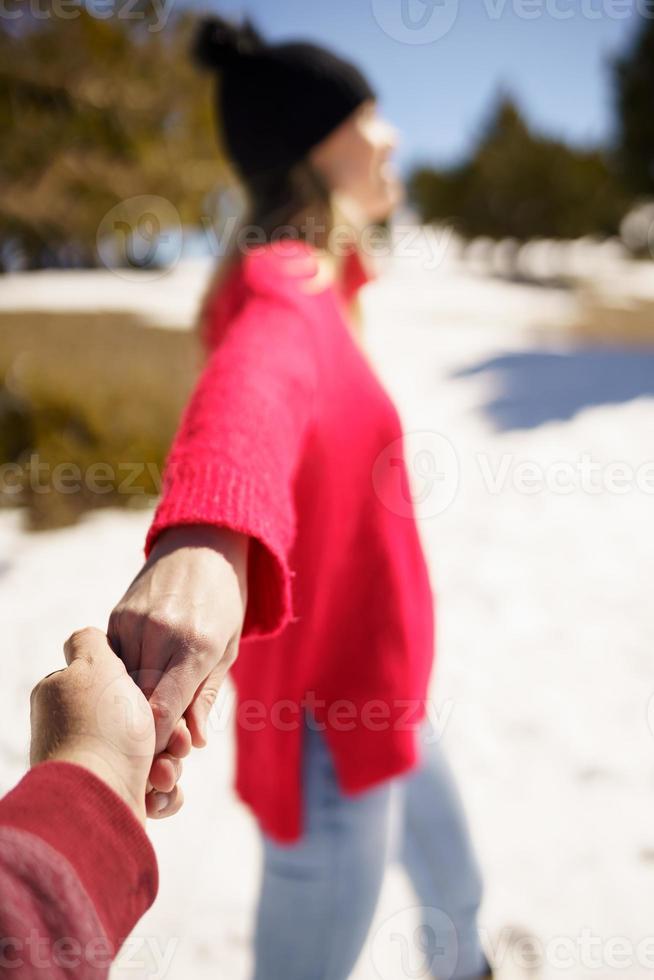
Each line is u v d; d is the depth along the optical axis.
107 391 5.88
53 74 6.45
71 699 0.43
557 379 8.88
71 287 16.55
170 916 1.97
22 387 5.60
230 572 0.55
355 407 0.90
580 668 3.12
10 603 3.85
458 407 8.13
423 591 1.09
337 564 0.95
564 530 4.73
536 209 25.00
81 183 6.61
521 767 2.52
